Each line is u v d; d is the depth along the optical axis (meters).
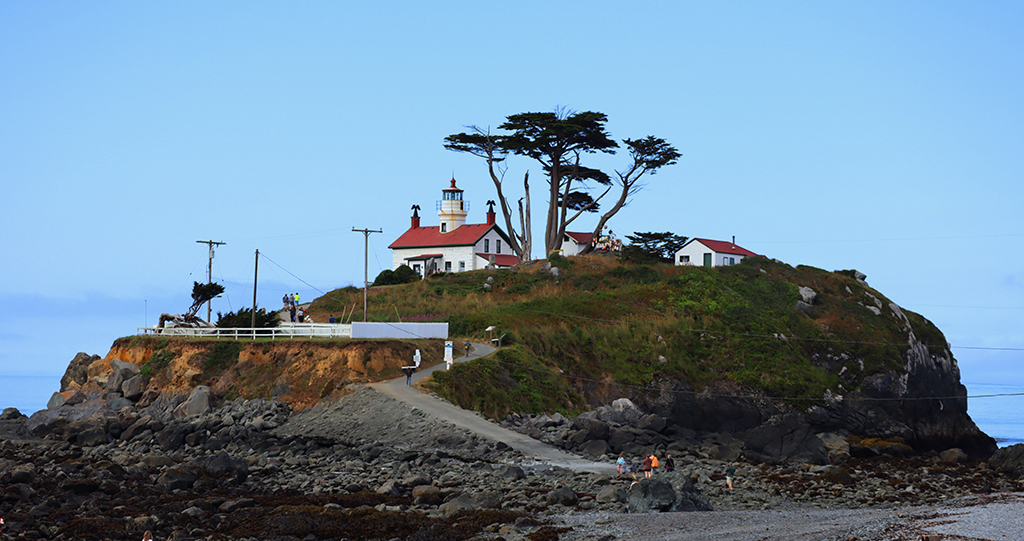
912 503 42.91
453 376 64.25
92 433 60.69
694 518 35.06
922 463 65.12
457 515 35.34
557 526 33.38
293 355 67.94
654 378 75.25
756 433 62.69
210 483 42.50
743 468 54.91
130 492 39.66
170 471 41.91
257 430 60.19
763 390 76.44
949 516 34.12
